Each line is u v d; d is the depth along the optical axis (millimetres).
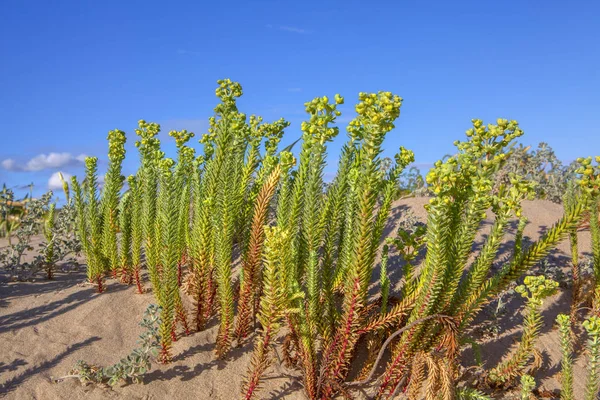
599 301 929
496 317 928
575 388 794
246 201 951
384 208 732
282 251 663
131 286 1086
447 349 665
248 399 710
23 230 1178
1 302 983
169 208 796
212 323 914
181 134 1045
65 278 1165
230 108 831
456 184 668
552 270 1095
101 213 1174
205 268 876
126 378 750
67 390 724
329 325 776
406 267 810
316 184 756
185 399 726
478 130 637
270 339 701
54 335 866
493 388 779
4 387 723
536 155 1996
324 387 728
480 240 1254
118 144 1064
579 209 636
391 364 716
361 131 759
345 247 818
